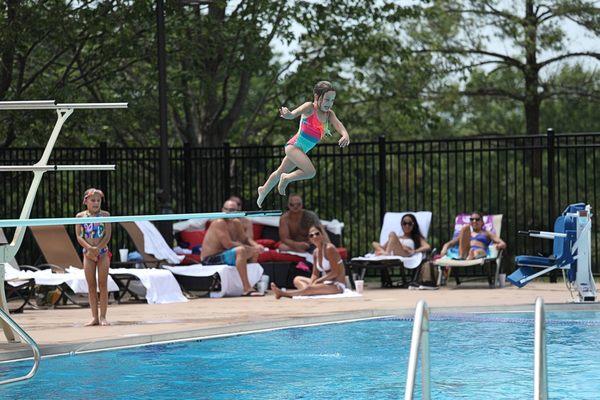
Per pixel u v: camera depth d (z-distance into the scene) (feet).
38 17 105.81
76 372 43.96
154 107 118.21
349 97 147.23
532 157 89.40
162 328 56.34
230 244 81.97
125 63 131.13
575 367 44.01
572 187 146.92
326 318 60.80
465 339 53.16
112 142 136.05
